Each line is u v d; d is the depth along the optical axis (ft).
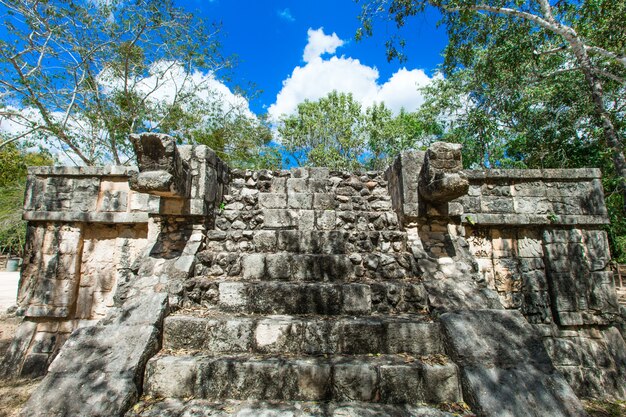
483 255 14.34
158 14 29.25
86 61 28.68
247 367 8.57
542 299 13.91
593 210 14.21
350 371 8.45
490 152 31.27
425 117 40.47
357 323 9.59
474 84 28.35
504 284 14.07
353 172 15.69
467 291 10.96
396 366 8.52
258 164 41.91
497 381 8.16
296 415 7.74
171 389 8.56
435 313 10.25
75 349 8.84
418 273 11.75
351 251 12.90
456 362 8.78
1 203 34.88
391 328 9.55
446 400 8.38
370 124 48.21
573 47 19.62
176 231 12.67
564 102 28.43
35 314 14.08
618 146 19.63
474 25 23.43
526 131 30.37
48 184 14.88
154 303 10.03
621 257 33.19
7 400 11.57
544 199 14.35
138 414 7.77
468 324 9.46
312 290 10.82
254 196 14.73
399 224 13.56
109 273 14.76
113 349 8.82
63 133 27.71
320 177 15.40
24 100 25.75
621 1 19.30
